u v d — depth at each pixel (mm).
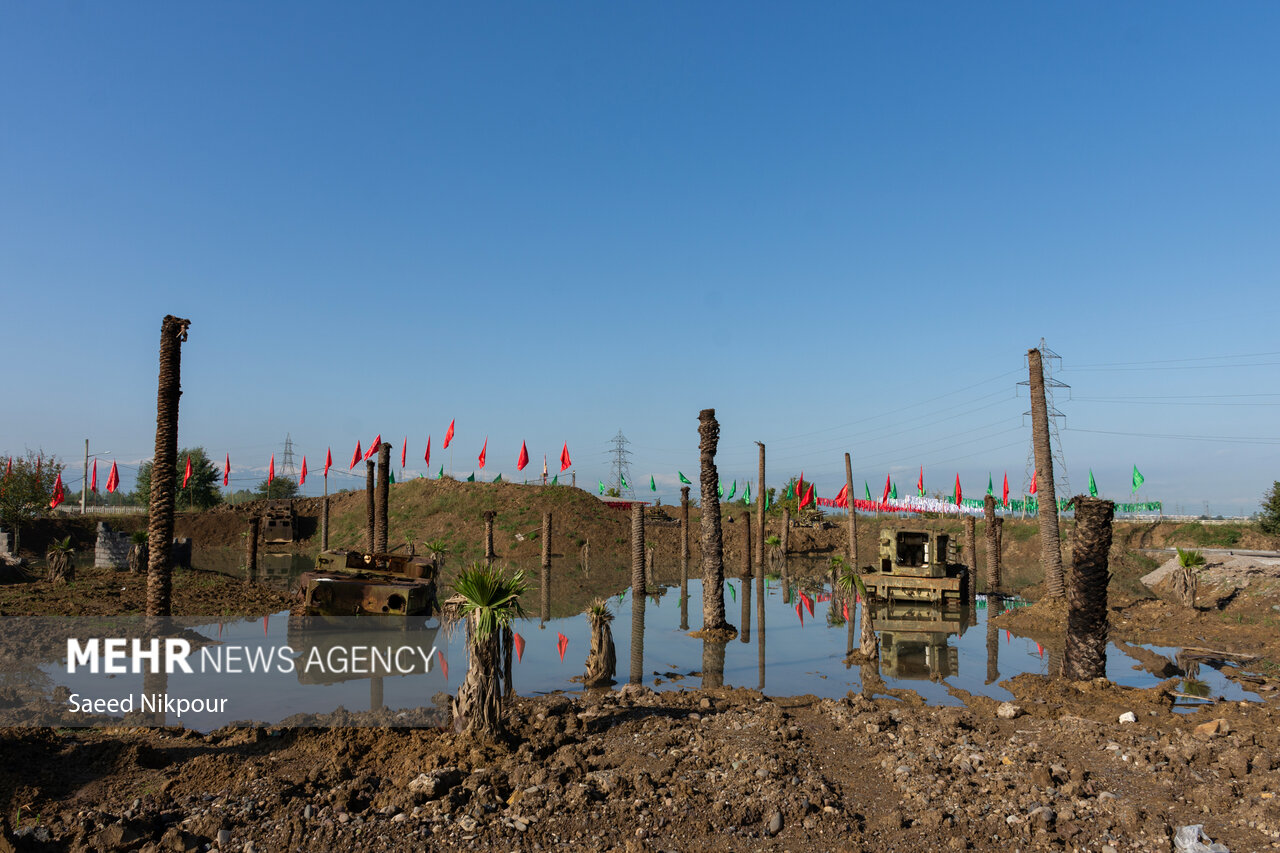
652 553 41688
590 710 12297
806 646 20438
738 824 7770
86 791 8406
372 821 7742
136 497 84875
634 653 19344
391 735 10359
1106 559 14656
